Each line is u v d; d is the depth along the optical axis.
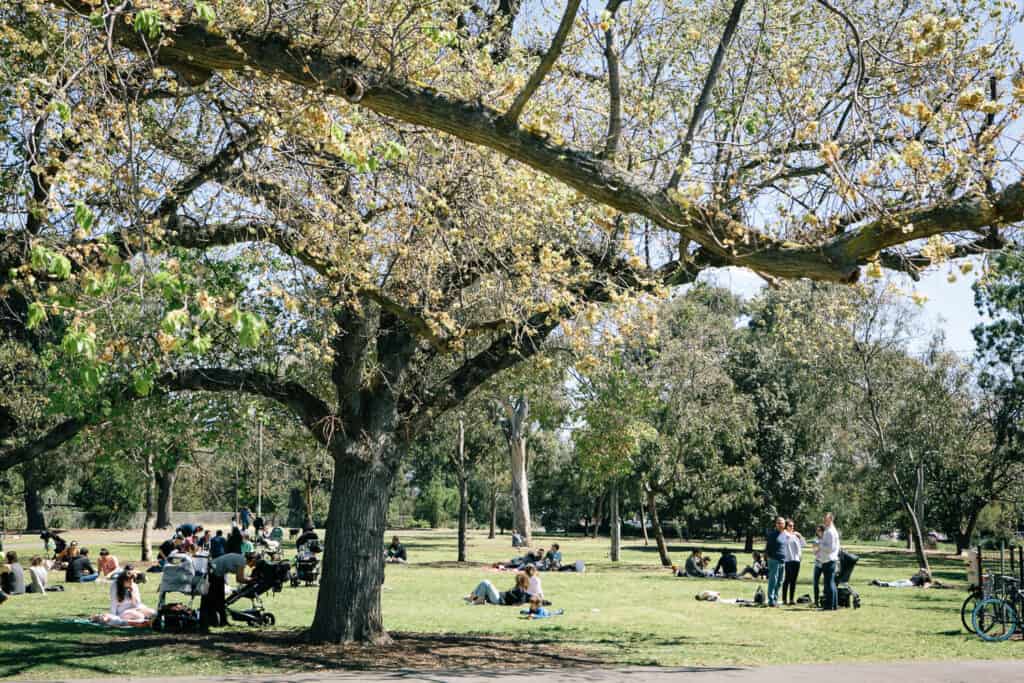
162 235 10.02
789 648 14.59
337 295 12.02
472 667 12.24
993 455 47.81
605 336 11.09
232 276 12.32
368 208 11.43
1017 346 46.81
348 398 14.40
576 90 12.91
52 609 19.34
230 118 10.55
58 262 6.09
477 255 11.50
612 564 40.81
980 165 7.82
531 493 78.56
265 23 7.69
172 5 7.29
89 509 65.94
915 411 40.66
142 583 25.92
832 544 21.08
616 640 15.57
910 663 12.84
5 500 60.66
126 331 8.30
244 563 16.73
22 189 9.30
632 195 7.18
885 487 48.78
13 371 15.73
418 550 49.00
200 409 16.14
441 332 11.93
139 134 9.99
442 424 38.19
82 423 13.41
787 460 50.53
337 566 14.31
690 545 63.09
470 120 7.13
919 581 28.69
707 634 16.48
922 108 7.75
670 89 13.90
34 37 10.14
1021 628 15.65
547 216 11.77
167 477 54.94
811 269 6.97
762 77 12.74
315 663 12.30
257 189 10.29
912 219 6.69
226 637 14.94
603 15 8.25
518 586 22.16
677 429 38.16
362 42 8.35
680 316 38.25
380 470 14.55
